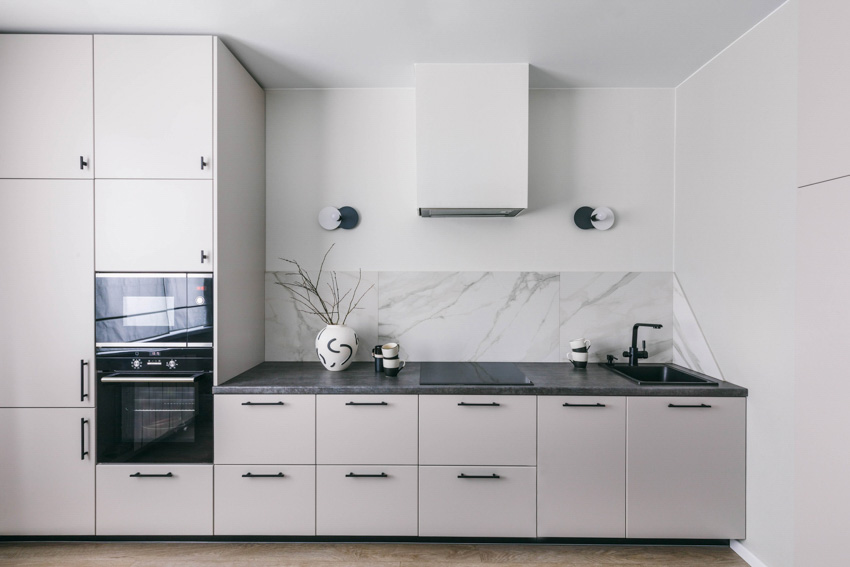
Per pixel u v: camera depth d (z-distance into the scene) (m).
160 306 2.29
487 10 2.09
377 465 2.29
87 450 2.29
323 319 2.96
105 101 2.27
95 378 2.29
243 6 2.05
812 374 1.53
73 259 2.29
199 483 2.29
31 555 2.23
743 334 2.27
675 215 2.91
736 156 2.31
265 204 2.94
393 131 2.95
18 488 2.29
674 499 2.28
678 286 2.86
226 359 2.40
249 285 2.70
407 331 2.96
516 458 2.29
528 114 2.83
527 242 2.94
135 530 2.29
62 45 2.27
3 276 2.28
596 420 2.28
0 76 2.27
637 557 2.25
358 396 2.29
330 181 2.95
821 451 1.50
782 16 2.00
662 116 2.92
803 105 1.56
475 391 2.28
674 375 2.72
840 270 1.44
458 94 2.58
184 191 2.28
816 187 1.51
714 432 2.26
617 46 2.41
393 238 2.95
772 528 2.08
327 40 2.36
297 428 2.29
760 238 2.14
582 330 2.94
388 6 2.06
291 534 2.30
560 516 2.29
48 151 2.27
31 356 2.29
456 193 2.58
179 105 2.27
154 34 2.29
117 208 2.28
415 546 2.34
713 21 2.15
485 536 2.29
